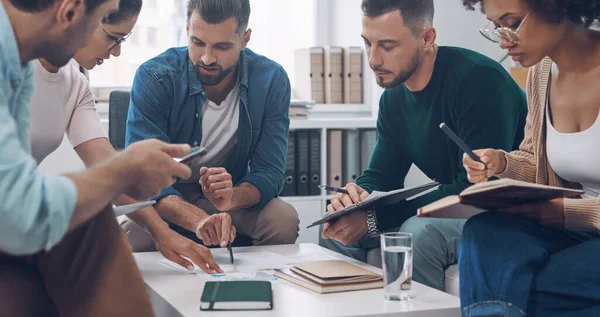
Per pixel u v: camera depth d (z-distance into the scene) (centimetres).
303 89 383
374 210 208
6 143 104
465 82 217
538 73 185
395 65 220
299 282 169
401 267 153
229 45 230
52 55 120
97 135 210
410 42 218
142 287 131
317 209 346
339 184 354
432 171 238
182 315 143
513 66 372
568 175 176
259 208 243
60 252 129
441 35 371
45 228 106
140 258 205
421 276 196
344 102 386
